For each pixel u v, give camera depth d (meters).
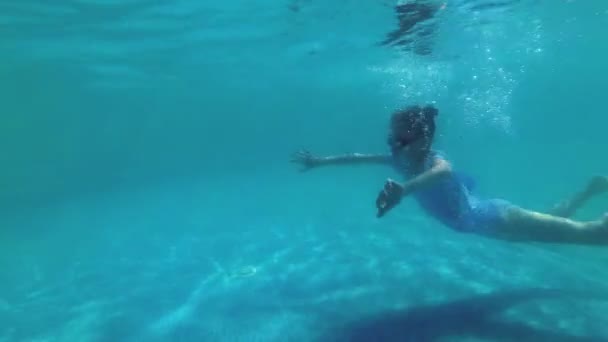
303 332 5.80
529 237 5.62
